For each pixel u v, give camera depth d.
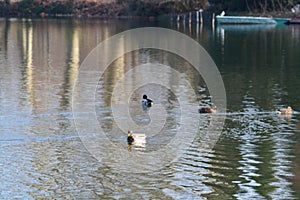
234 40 89.00
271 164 29.27
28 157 30.05
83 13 146.62
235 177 27.66
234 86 49.00
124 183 27.05
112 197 25.64
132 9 142.38
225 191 26.23
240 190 26.33
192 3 138.25
